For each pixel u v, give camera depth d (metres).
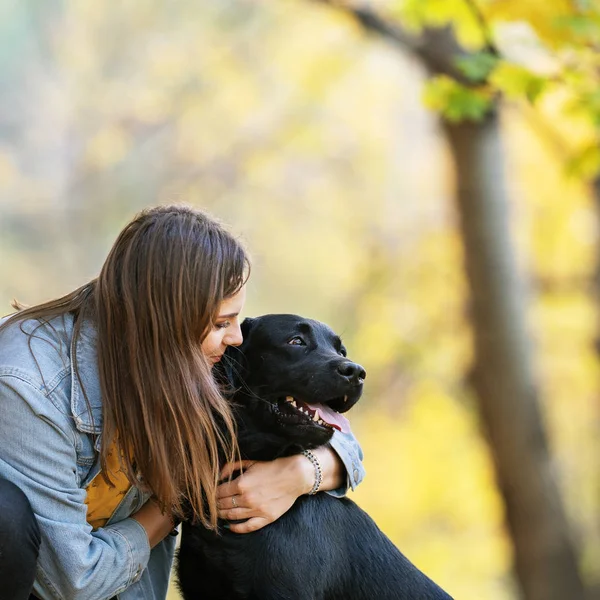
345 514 5.14
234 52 21.91
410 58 11.70
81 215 26.06
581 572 12.25
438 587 5.20
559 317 18.03
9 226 26.16
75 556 4.30
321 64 18.98
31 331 4.47
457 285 18.67
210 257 4.39
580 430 19.19
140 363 4.34
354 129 23.05
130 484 4.71
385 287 20.31
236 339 4.66
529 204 17.83
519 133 17.69
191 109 23.03
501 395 12.00
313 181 24.08
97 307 4.43
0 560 4.11
